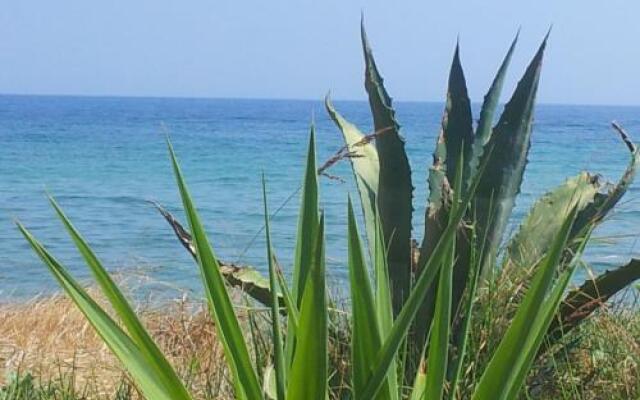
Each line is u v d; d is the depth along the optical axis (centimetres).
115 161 4222
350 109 17262
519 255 393
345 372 350
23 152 4675
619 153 4047
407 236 387
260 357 347
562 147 4803
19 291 1170
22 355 459
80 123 8525
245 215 2191
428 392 208
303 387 190
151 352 202
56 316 588
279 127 7906
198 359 403
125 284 655
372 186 398
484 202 385
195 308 591
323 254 186
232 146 5222
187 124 8556
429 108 18700
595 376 362
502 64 409
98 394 380
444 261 207
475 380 321
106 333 199
